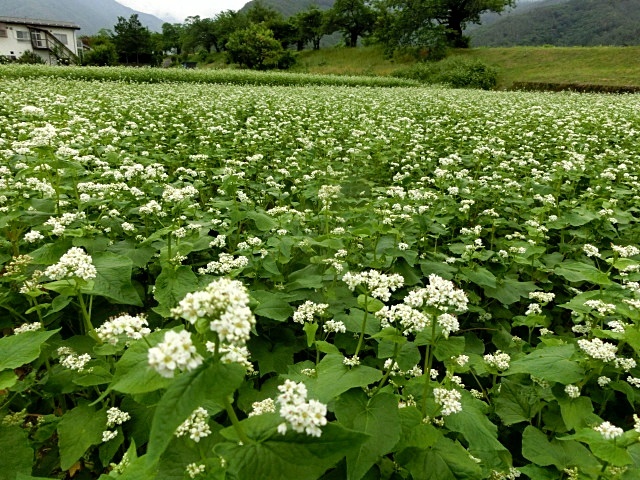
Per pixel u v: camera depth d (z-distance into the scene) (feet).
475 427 10.15
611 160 40.96
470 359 14.52
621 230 26.53
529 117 62.59
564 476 11.05
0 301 14.64
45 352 12.35
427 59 266.16
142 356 8.52
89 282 11.60
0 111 50.14
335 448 6.68
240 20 466.70
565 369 11.67
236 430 6.91
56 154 20.30
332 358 10.54
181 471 9.03
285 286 17.39
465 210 25.39
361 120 61.31
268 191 27.55
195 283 14.40
